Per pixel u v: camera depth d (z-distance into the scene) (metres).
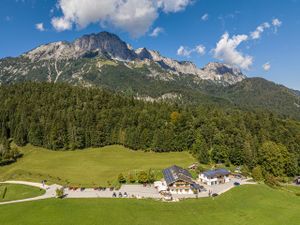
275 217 85.38
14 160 166.00
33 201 95.06
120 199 96.81
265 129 182.12
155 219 82.19
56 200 95.38
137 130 188.50
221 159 155.88
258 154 152.38
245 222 82.12
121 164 154.50
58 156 174.38
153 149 182.00
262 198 99.81
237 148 156.00
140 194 103.94
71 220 80.38
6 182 125.44
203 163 154.88
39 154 178.38
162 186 110.00
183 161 158.25
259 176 127.44
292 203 96.56
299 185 135.25
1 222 80.06
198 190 107.94
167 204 93.25
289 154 151.38
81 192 106.00
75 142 188.75
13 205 92.19
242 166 150.25
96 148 192.00
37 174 136.75
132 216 83.56
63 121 196.00
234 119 195.88
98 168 147.25
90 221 79.94
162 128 189.62
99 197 99.38
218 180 120.75
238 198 100.56
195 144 170.62
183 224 79.81
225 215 86.75
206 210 90.06
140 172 126.94
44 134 190.75
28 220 80.62
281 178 140.62
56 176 134.12
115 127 198.88
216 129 174.50
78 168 148.25
